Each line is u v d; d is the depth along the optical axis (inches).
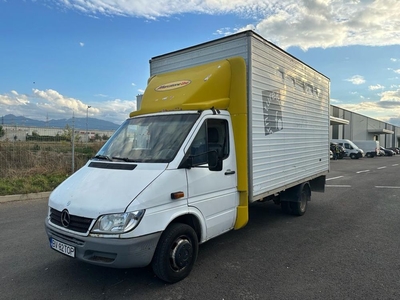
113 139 193.2
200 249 207.6
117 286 152.8
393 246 214.5
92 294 145.3
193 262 163.8
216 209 178.7
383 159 1507.1
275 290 149.6
